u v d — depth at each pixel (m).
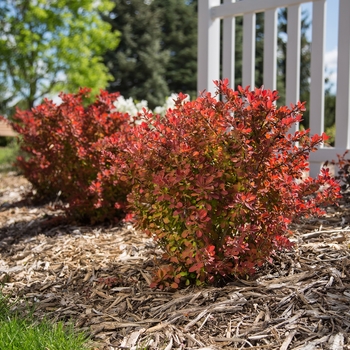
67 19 17.53
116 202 4.10
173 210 2.43
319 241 2.89
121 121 4.16
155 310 2.35
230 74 5.08
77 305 2.54
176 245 2.48
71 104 4.45
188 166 2.26
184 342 2.03
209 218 2.23
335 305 2.13
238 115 2.33
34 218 4.87
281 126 2.25
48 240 3.87
